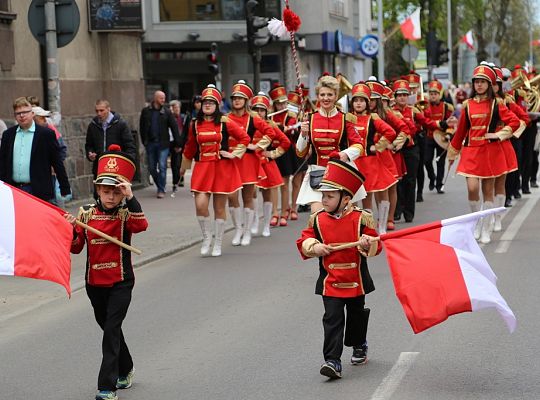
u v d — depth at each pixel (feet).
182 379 25.04
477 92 45.73
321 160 39.11
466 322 29.86
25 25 62.39
